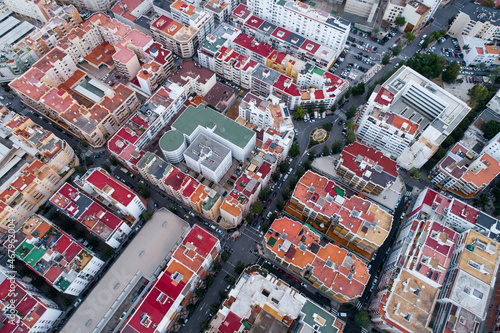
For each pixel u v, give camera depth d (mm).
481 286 198125
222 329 188500
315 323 188625
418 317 193250
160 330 192375
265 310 192875
